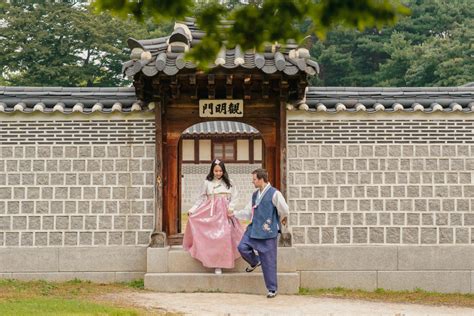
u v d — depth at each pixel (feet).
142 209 35.53
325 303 31.01
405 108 36.04
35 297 30.73
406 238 35.73
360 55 109.81
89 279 35.32
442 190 35.86
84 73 98.07
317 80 105.70
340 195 35.76
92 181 35.55
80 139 35.60
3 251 35.19
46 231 35.35
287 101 35.50
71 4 103.19
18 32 94.99
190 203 91.40
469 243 35.73
